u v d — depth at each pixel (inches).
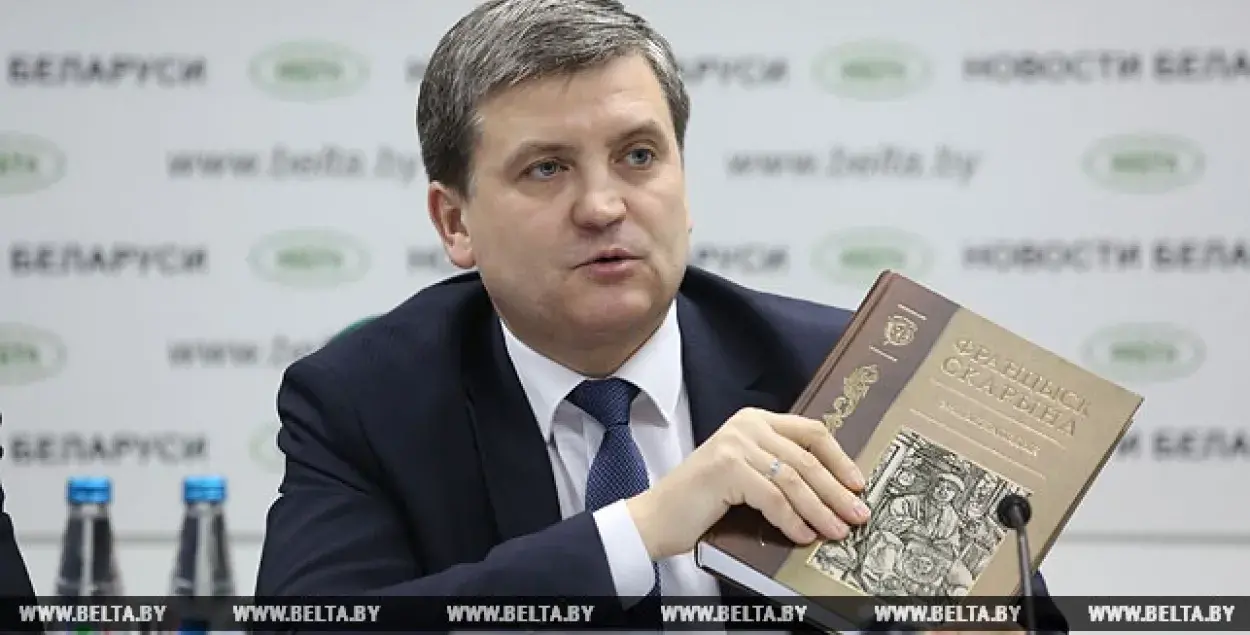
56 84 394.3
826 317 271.0
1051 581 382.6
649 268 224.2
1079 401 214.8
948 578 199.6
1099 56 384.2
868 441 211.9
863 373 219.1
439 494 238.7
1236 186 382.0
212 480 233.5
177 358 395.2
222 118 395.2
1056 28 385.1
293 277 396.2
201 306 395.2
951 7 386.9
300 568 229.0
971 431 212.1
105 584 231.9
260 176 395.2
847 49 389.1
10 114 394.0
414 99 395.5
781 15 390.0
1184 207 382.6
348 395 245.6
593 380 241.1
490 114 223.0
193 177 395.5
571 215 221.3
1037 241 385.4
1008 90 386.0
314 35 395.5
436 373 247.3
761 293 274.8
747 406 250.8
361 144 395.5
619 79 220.7
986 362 219.6
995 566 200.2
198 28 395.2
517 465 239.1
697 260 390.9
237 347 395.5
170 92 395.2
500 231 225.0
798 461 207.9
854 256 390.0
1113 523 382.3
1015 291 385.7
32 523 392.2
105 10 394.9
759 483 206.7
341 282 396.2
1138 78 383.6
